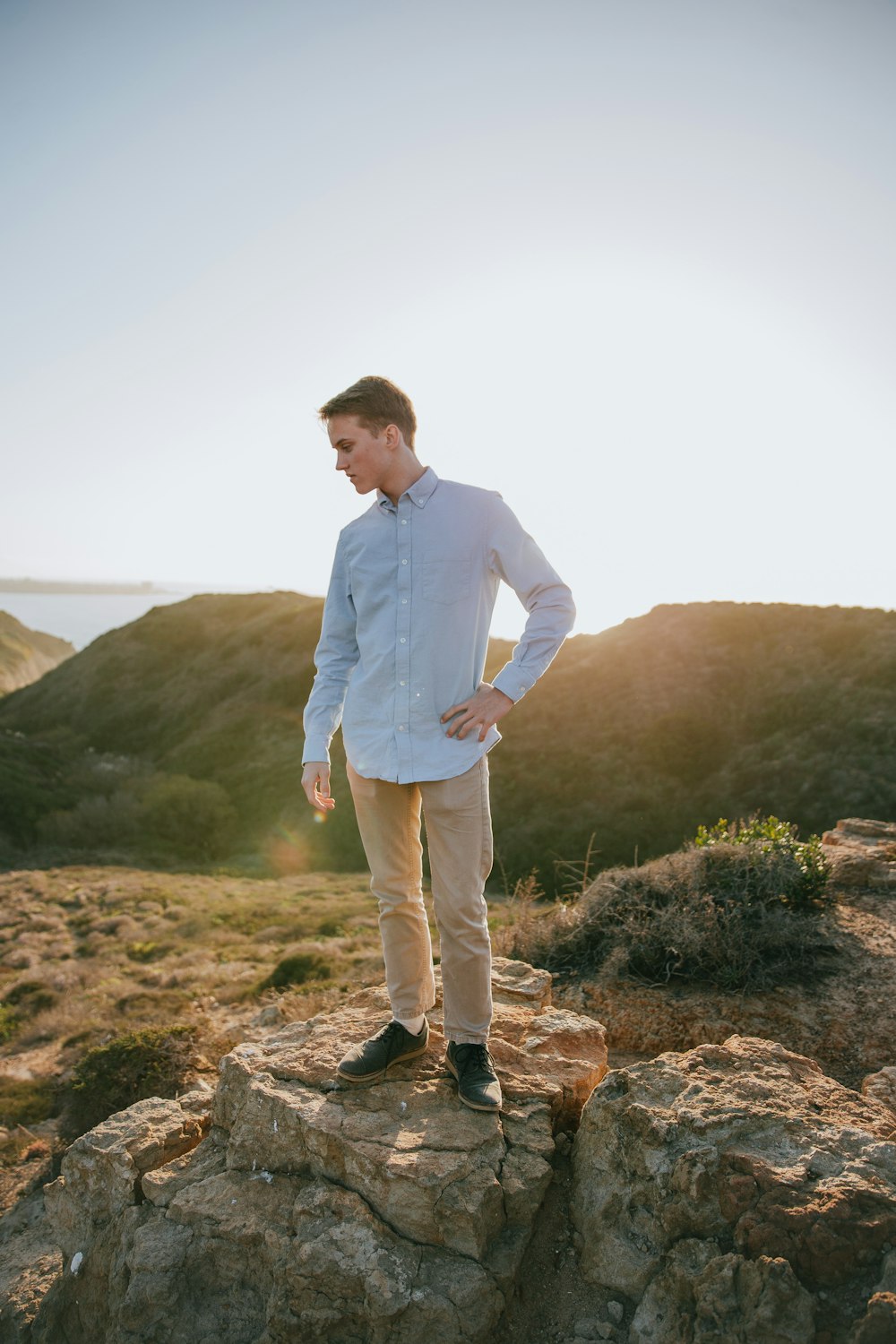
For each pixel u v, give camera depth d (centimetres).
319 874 2662
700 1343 186
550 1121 259
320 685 263
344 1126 244
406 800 246
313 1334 215
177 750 4216
